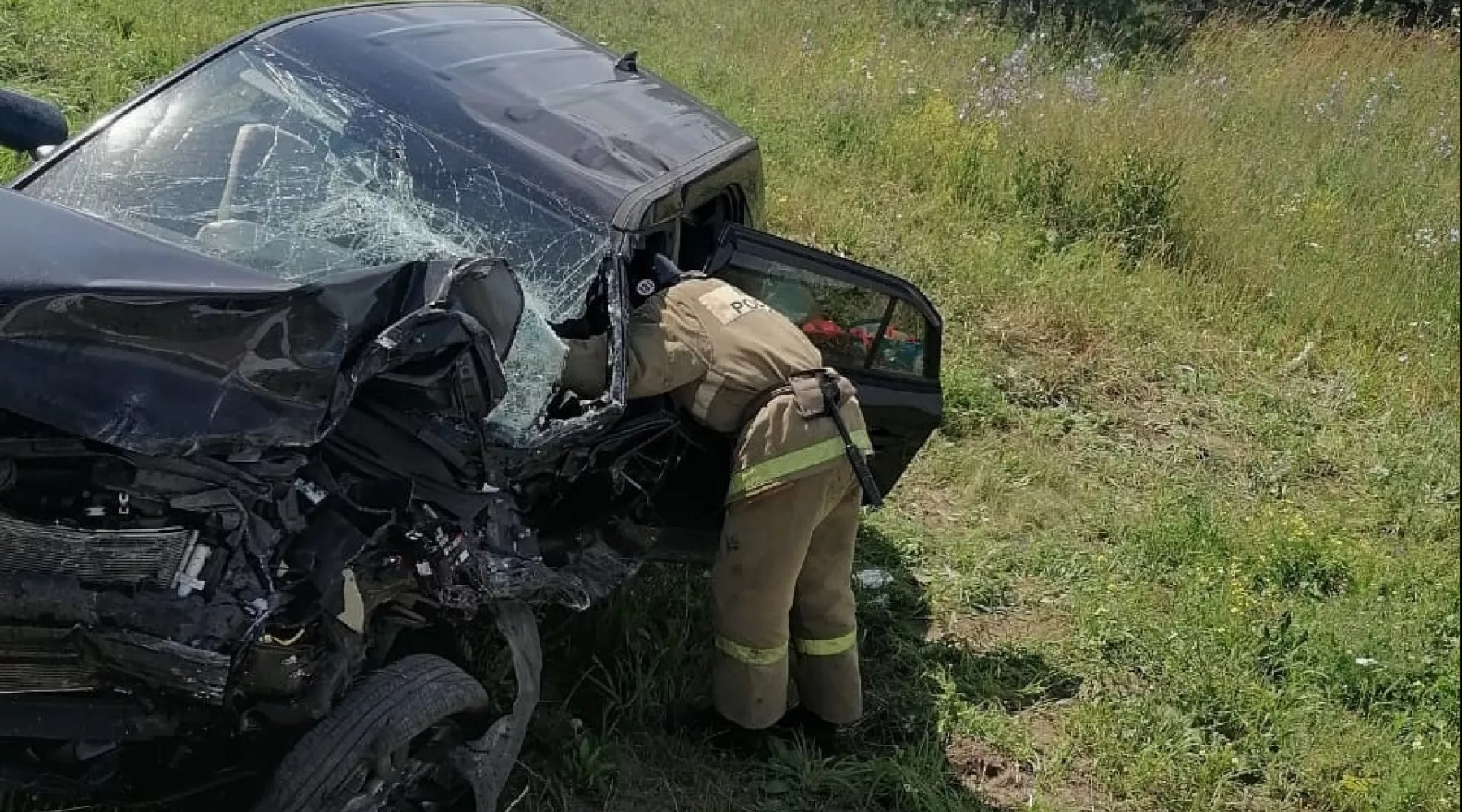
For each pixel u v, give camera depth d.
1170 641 4.68
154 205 3.34
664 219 3.67
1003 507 5.59
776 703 3.64
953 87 10.27
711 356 3.38
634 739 3.70
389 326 2.45
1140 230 8.26
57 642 2.36
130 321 2.29
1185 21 13.62
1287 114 11.38
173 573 2.32
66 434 2.34
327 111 3.63
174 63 7.44
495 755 2.87
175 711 2.46
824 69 10.41
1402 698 4.70
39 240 2.44
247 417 2.30
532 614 3.05
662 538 3.71
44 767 2.48
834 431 3.42
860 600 4.68
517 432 2.89
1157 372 6.98
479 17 4.47
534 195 3.51
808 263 3.97
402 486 2.55
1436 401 7.21
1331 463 6.45
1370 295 7.98
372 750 2.58
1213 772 4.12
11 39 7.12
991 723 4.20
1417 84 13.19
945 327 6.87
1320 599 5.23
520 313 2.74
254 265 3.10
